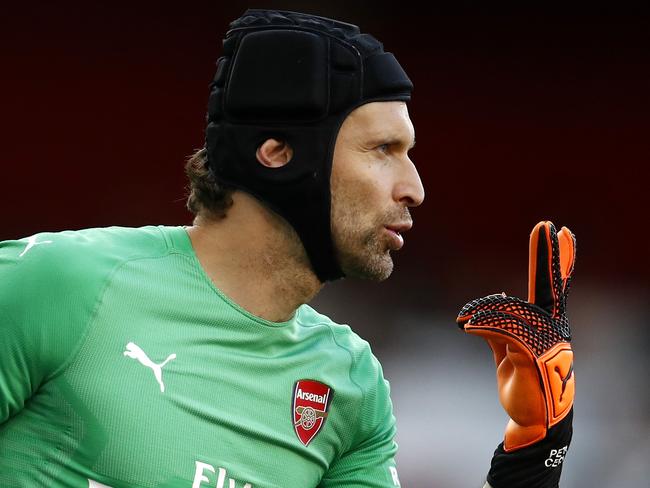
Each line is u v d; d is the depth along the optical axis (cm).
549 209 3650
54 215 3192
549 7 3681
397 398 3022
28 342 645
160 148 3278
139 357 665
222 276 710
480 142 3669
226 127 711
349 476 781
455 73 3662
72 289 659
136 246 705
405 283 3384
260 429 700
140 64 3272
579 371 3266
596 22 3716
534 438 744
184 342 684
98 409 650
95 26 3231
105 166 3244
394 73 714
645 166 3694
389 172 714
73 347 653
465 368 3088
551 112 3703
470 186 3647
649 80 3706
